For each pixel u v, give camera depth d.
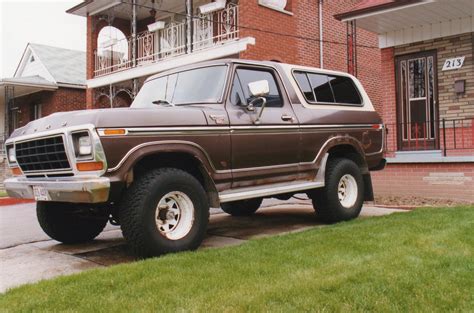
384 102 10.56
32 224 7.49
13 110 21.22
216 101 5.06
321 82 6.43
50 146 4.39
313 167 5.92
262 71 5.67
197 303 2.98
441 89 9.77
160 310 2.90
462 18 9.39
